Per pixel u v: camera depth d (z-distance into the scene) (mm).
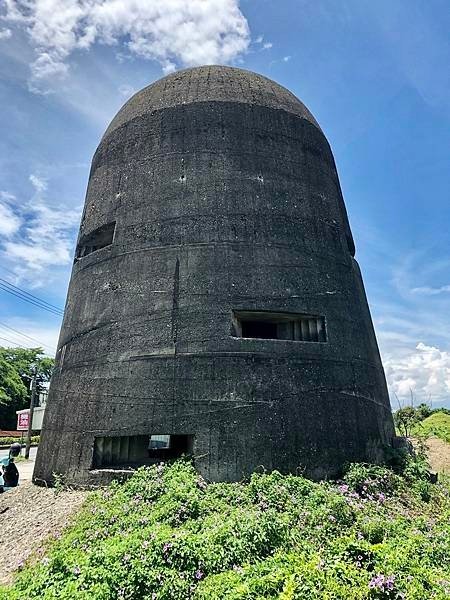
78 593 5207
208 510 7844
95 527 7625
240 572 5453
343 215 14547
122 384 10867
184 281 11344
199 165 12430
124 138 13758
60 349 13031
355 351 12234
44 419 12773
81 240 14055
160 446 11844
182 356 10680
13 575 6848
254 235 11875
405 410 34469
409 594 4977
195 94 13406
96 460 10797
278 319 12039
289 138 13453
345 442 10898
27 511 9930
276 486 8828
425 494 10359
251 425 10195
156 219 12164
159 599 5324
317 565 5309
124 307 11609
